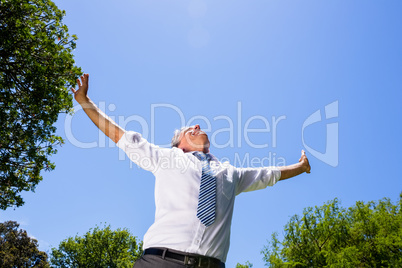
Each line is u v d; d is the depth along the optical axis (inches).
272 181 85.0
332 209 1005.2
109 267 1419.8
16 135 375.9
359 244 942.4
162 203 65.7
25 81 374.3
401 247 872.3
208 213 62.8
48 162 402.6
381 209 1047.0
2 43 355.3
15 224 1502.2
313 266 911.7
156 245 60.0
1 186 380.5
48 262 1471.5
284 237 988.6
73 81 399.2
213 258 60.2
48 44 378.6
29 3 388.2
